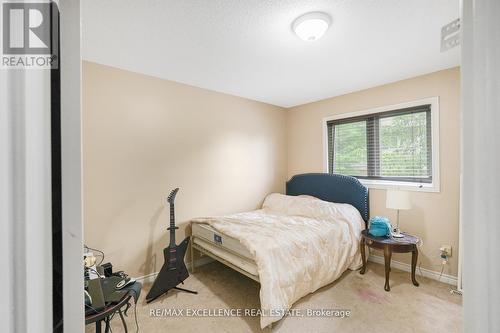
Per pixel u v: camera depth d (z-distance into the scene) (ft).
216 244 8.27
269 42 6.39
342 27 5.71
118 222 7.91
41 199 1.24
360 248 9.04
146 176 8.50
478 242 1.61
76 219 1.42
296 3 4.86
